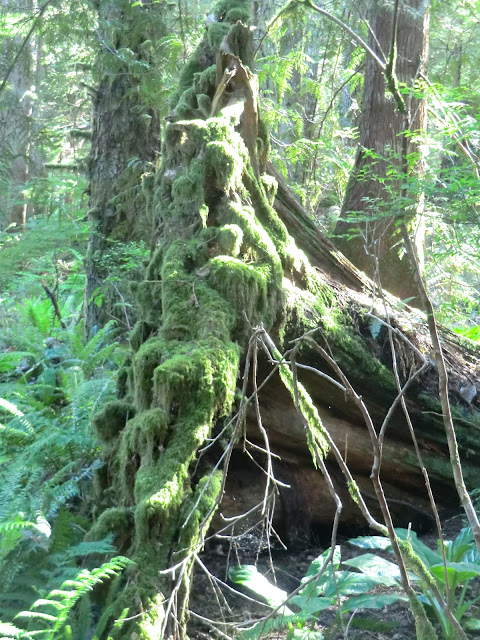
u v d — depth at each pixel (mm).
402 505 4379
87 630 2729
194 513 2848
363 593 3156
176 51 6262
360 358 4105
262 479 3918
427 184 3186
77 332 5949
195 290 3463
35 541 3053
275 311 3729
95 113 6512
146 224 6168
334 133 9516
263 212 4047
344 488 4172
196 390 3068
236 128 4109
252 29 4395
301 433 3938
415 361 4348
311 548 4059
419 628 2502
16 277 7957
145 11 6203
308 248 4527
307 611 2797
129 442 3105
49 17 6117
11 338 6363
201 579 3475
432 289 6188
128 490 3152
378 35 6234
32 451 3506
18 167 10297
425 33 6094
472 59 4754
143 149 6430
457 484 2518
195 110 4375
